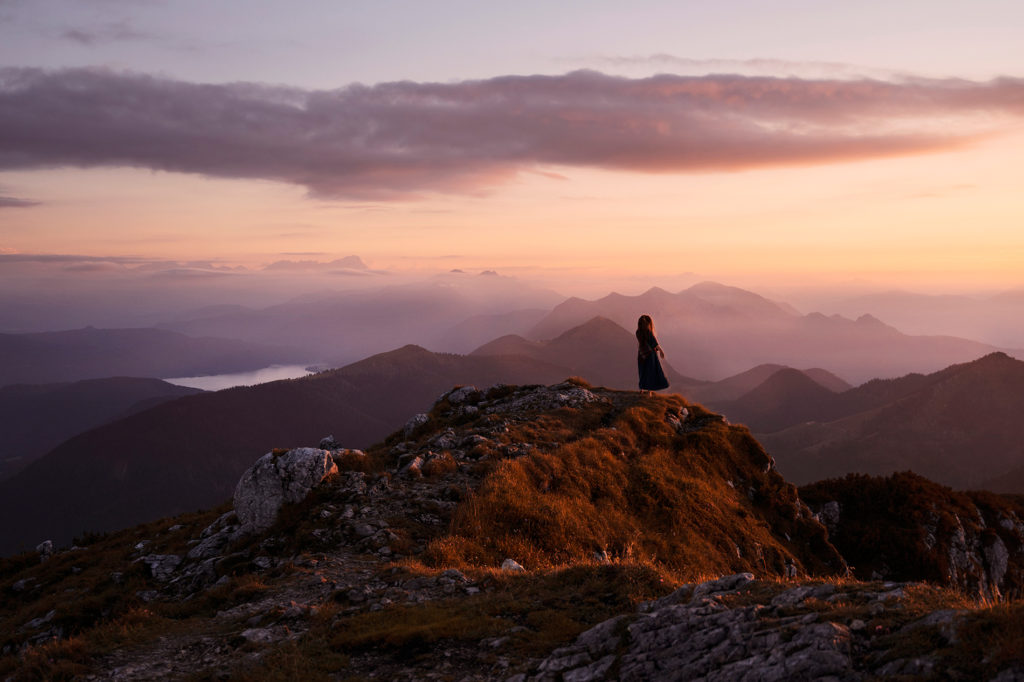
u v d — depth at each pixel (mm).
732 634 7770
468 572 13547
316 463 21047
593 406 33875
